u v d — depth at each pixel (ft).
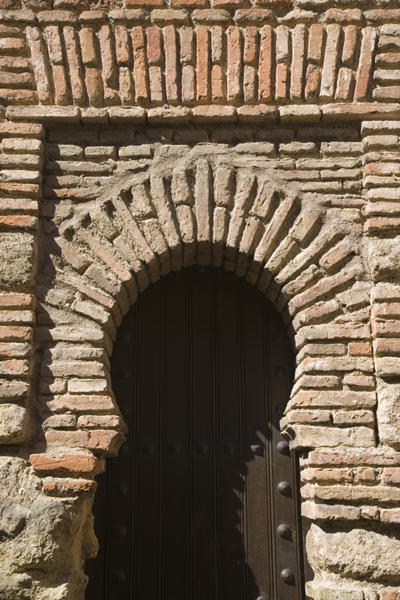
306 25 15.01
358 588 12.30
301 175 14.52
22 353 13.19
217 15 14.96
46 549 12.24
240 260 14.52
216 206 14.35
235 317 15.75
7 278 13.53
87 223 14.23
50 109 14.51
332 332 13.65
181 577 14.37
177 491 14.78
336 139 14.79
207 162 14.56
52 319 13.66
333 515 12.65
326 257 14.06
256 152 14.64
